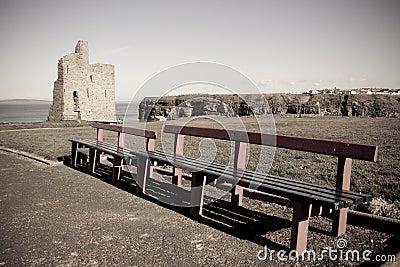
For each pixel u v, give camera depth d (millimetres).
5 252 3453
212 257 3422
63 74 25594
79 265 3203
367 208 4730
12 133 15141
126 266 3197
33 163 8328
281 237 3975
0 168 7703
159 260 3334
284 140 4629
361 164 7469
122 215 4645
